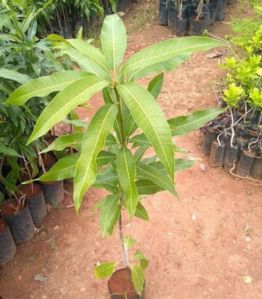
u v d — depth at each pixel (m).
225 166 2.71
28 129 2.04
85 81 0.99
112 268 1.73
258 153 2.51
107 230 1.44
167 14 4.69
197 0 4.37
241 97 2.70
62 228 2.37
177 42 1.04
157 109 0.94
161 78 1.36
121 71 1.06
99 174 1.44
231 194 2.54
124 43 1.16
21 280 2.10
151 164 1.50
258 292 1.98
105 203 1.49
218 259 2.14
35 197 2.27
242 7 5.16
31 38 1.95
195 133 3.08
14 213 2.15
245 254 2.16
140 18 5.05
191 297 1.97
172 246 2.22
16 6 2.56
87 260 2.18
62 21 4.32
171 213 2.42
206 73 3.81
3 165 2.29
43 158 2.49
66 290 2.04
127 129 1.30
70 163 1.35
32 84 1.03
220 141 2.63
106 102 1.23
